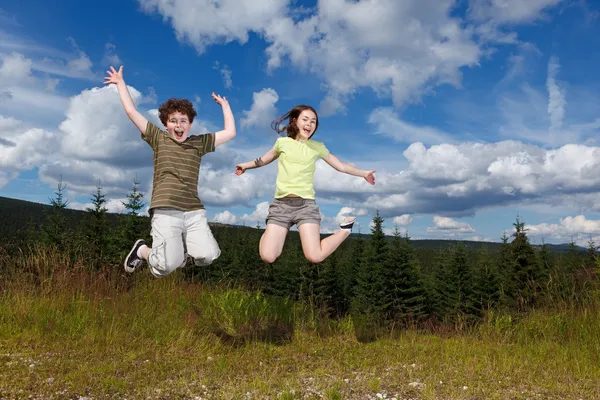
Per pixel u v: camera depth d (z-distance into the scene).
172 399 3.56
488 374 4.60
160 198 4.36
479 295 19.27
